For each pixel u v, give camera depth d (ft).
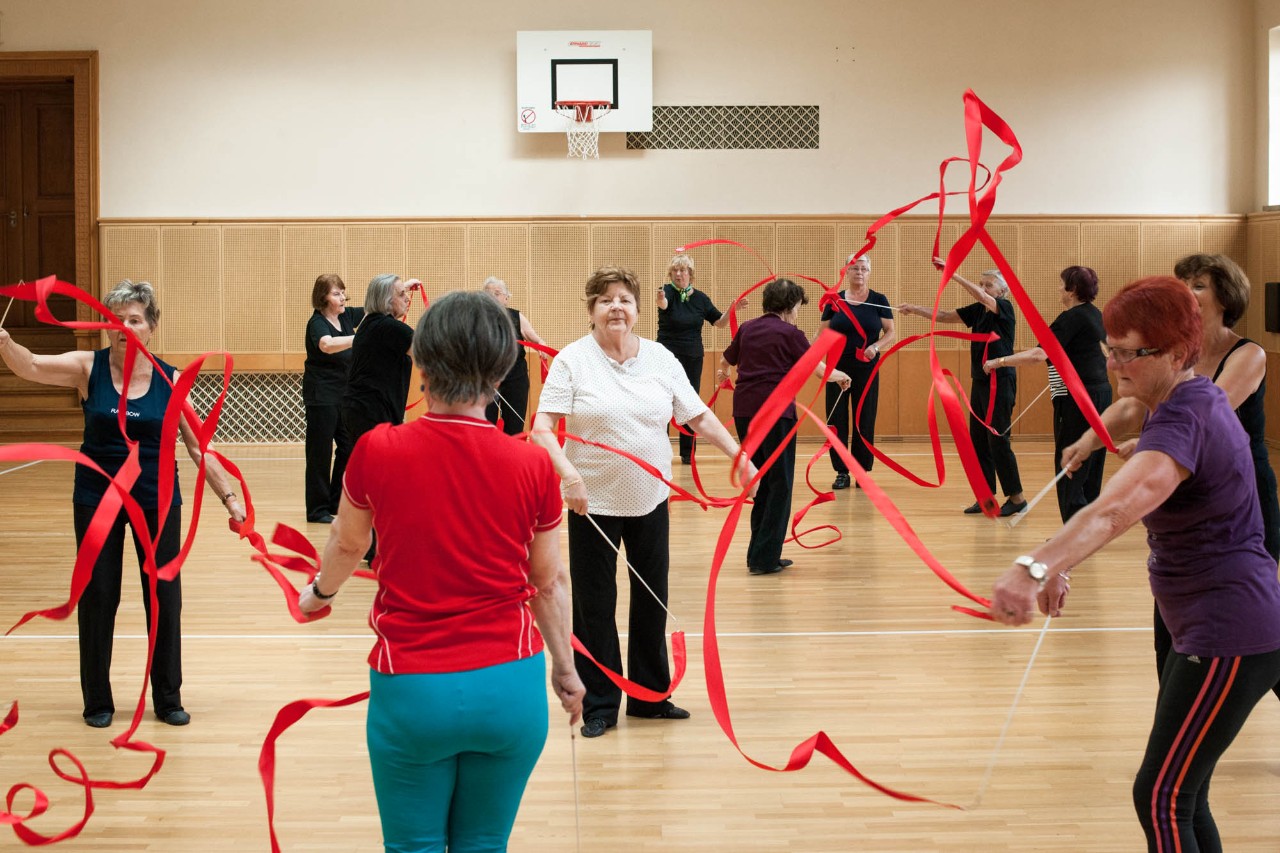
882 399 39.42
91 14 38.75
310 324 25.05
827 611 17.57
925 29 38.88
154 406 12.41
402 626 6.38
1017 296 7.34
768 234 39.19
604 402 12.16
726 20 38.75
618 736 12.39
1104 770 11.36
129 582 19.38
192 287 39.19
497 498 6.43
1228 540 7.05
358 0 38.78
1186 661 7.09
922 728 12.56
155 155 39.09
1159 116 39.19
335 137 39.06
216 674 14.53
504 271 39.19
